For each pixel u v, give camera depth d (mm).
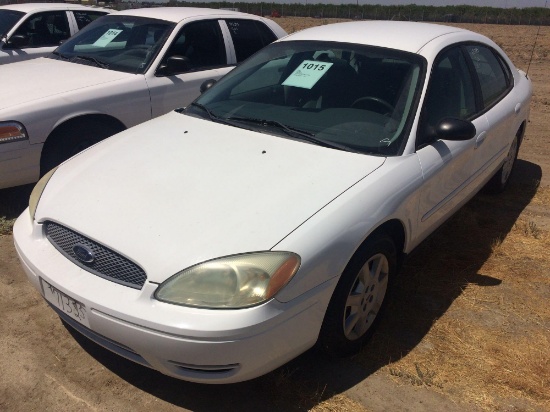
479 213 5141
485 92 4445
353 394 2865
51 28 7848
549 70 16062
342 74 3746
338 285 2781
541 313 3615
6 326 3297
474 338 3340
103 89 5027
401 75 3629
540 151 7184
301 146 3262
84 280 2629
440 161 3479
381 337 3324
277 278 2441
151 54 5527
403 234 3324
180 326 2350
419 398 2852
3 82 5113
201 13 6098
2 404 2744
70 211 2852
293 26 37531
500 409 2799
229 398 2818
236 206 2719
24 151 4523
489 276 4043
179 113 3977
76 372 2963
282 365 2795
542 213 5199
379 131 3371
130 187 2943
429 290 3838
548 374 3047
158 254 2500
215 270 2424
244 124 3602
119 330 2479
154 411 2734
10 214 4719
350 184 2928
